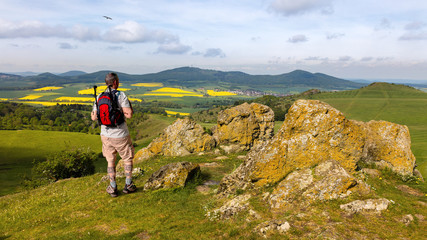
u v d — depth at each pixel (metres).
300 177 8.02
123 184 11.39
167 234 6.66
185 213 8.09
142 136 167.12
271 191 8.14
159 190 9.95
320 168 8.24
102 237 6.73
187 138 22.12
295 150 9.11
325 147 9.11
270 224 6.08
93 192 10.70
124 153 9.14
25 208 10.11
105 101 8.07
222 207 7.94
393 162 11.13
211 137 22.25
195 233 6.62
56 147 111.31
